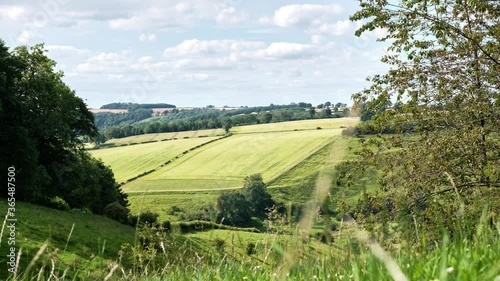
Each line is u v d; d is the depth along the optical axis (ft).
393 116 62.54
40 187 193.06
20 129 186.19
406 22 60.59
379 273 5.74
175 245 11.89
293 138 448.65
